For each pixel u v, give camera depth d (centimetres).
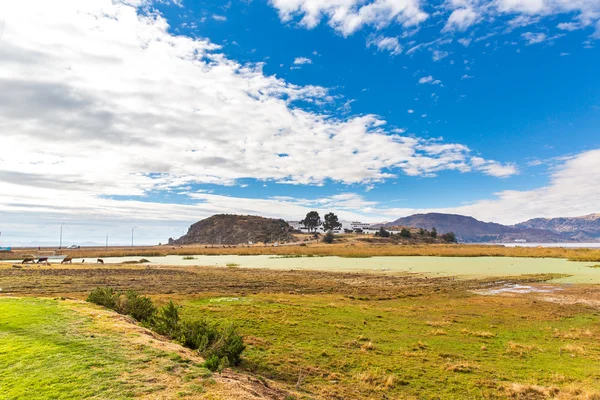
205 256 9112
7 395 673
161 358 940
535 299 2894
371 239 15388
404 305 2616
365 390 1135
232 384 832
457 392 1134
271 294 2967
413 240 16375
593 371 1320
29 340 1004
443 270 5209
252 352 1443
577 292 3216
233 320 1938
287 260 7419
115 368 838
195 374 849
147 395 706
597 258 6556
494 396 1107
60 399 667
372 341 1664
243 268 5622
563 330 1919
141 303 1802
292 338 1664
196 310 2167
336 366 1339
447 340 1705
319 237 17862
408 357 1453
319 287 3500
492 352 1539
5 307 1470
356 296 2970
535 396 1106
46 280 3672
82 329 1168
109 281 3672
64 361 859
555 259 7050
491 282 3925
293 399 909
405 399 1080
